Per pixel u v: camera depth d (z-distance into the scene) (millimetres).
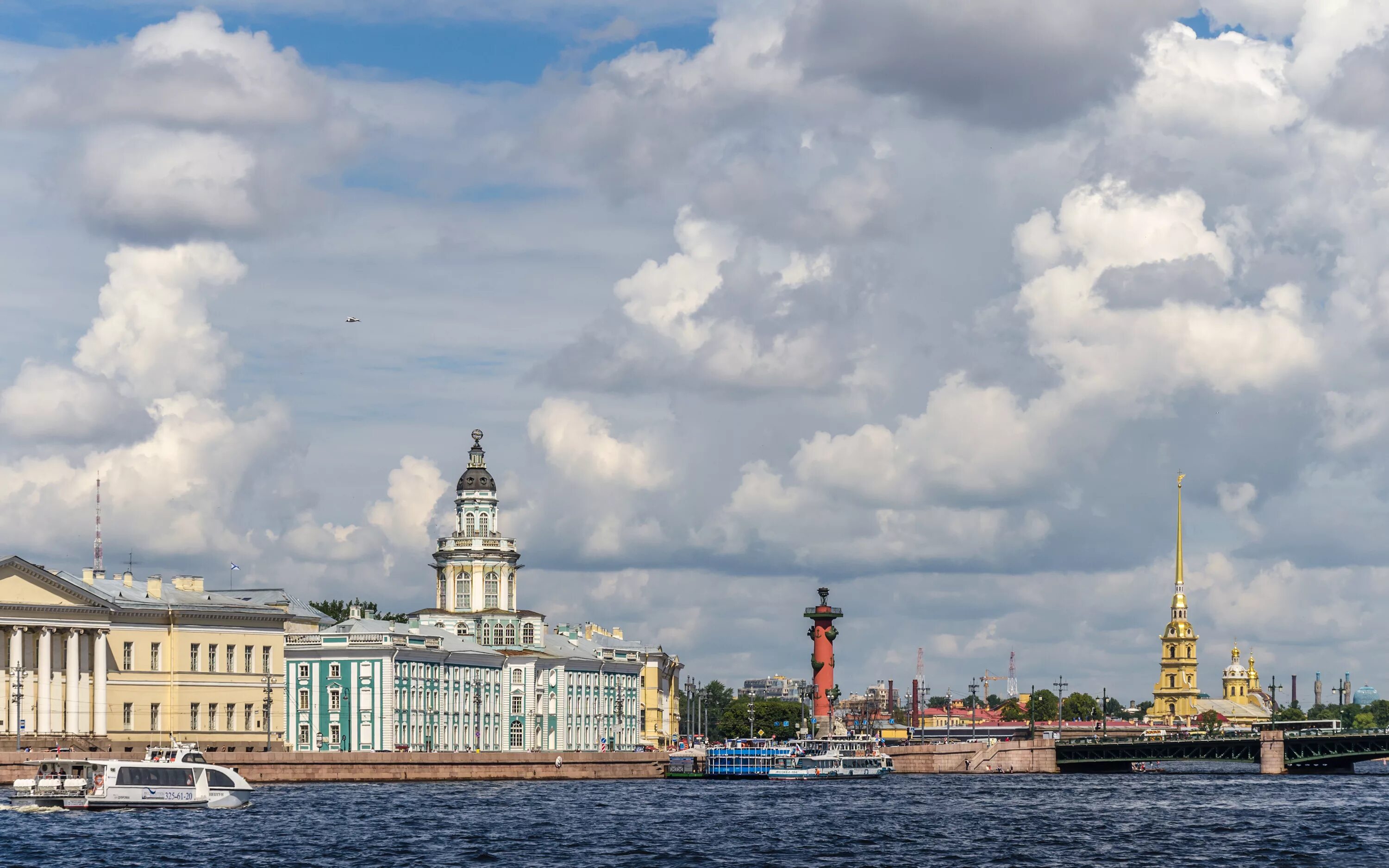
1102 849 137375
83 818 146625
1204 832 153000
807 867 123188
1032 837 147375
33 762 170625
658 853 129875
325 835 135875
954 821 165375
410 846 129375
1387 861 129625
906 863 126812
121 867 114875
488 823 150250
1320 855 133500
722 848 134875
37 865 115312
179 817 148875
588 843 135875
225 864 117312
